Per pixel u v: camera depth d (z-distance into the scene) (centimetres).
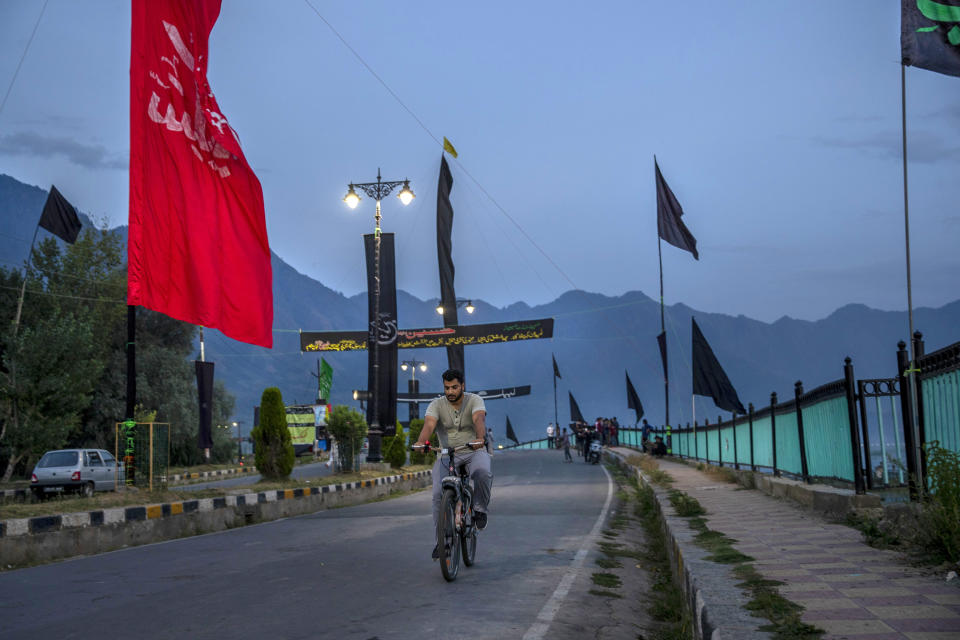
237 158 1422
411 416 5716
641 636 564
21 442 2798
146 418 1766
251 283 1430
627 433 5022
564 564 827
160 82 1351
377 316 2605
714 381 2214
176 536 1226
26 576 819
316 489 1739
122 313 4316
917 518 684
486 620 552
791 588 518
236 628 532
